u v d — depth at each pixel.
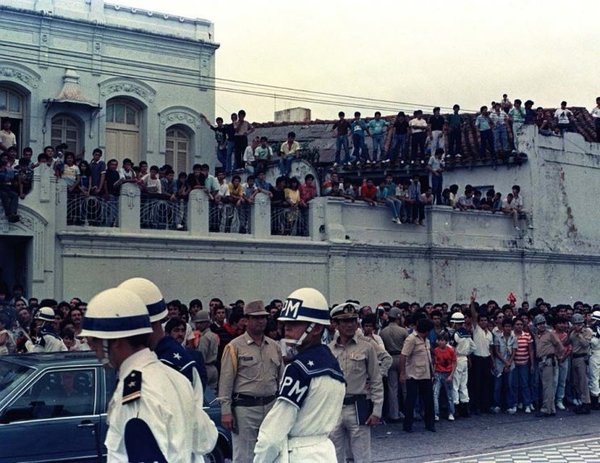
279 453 5.80
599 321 17.94
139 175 19.83
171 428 4.18
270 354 8.96
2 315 13.52
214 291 19.98
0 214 17.09
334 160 29.09
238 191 21.00
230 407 8.81
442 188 26.84
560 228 27.02
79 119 24.05
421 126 26.42
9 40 22.84
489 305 19.33
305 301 6.12
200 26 26.42
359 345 8.96
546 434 15.04
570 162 27.50
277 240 20.97
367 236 22.77
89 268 18.20
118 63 24.70
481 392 17.11
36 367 9.30
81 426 9.20
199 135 26.33
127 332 4.30
